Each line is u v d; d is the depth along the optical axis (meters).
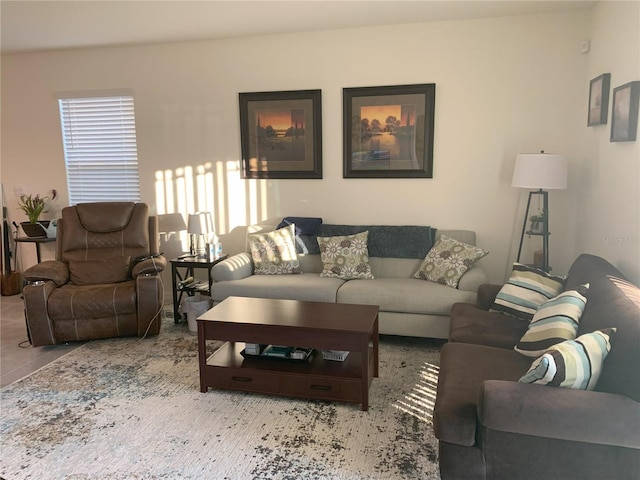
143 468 2.26
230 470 2.24
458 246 3.81
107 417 2.72
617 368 1.84
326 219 4.58
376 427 2.59
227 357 3.08
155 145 4.91
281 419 2.68
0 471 2.25
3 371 3.35
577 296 2.44
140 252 4.29
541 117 3.99
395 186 4.37
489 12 3.82
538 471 1.85
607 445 1.77
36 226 5.06
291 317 2.92
